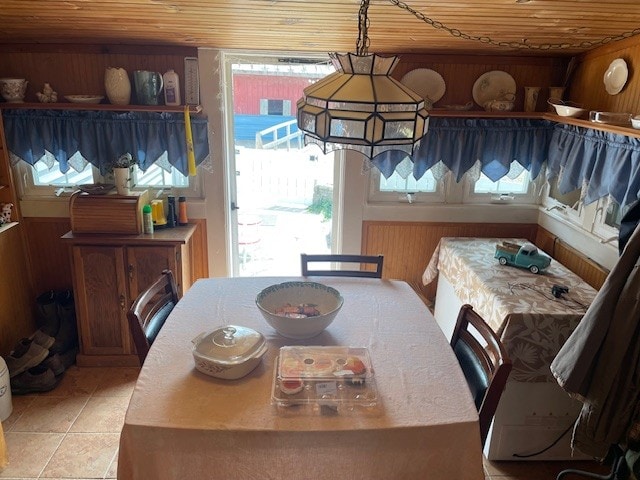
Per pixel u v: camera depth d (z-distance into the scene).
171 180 3.28
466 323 2.00
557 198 3.15
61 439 2.47
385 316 2.11
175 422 1.46
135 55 2.95
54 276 3.31
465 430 1.49
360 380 1.61
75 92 2.98
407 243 3.41
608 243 2.59
